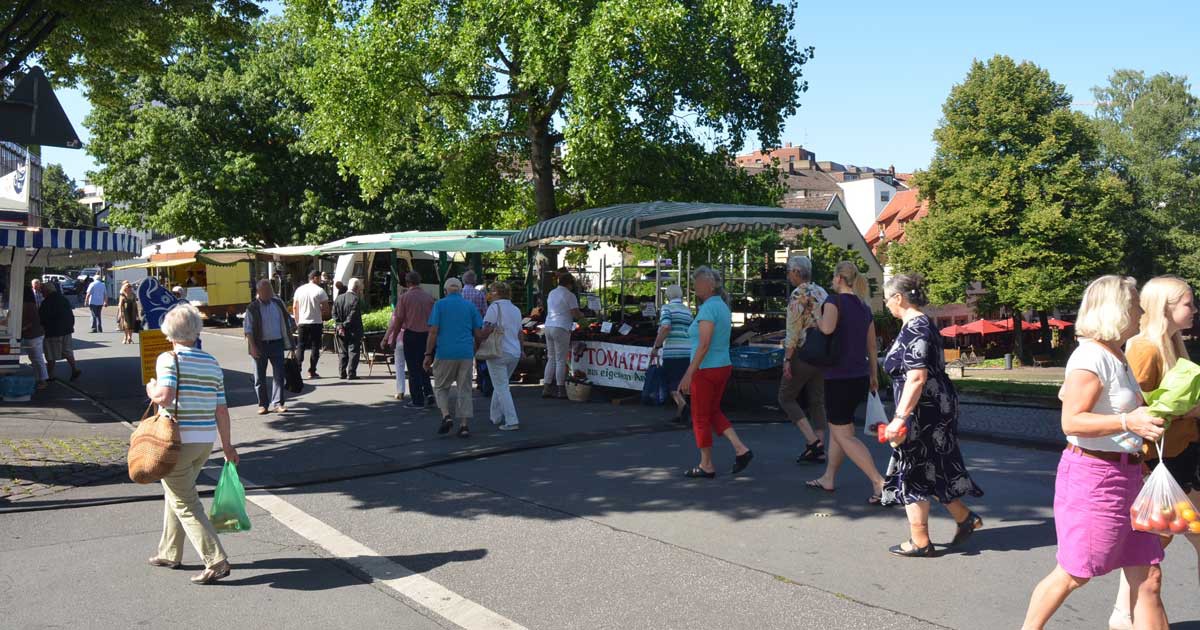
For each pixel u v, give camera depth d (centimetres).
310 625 468
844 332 663
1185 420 453
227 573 542
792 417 826
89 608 494
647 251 2516
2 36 976
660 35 1772
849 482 749
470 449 923
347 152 2084
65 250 1411
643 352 1216
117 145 3338
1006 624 448
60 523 668
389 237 1958
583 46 1756
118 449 952
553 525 647
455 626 465
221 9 1266
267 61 3306
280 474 832
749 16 1852
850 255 3672
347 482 802
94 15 1022
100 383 1562
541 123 2083
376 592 517
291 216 3269
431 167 3275
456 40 1941
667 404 1203
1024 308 4753
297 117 3228
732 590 506
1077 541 373
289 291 3100
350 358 1581
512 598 503
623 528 634
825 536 602
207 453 542
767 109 2011
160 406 525
